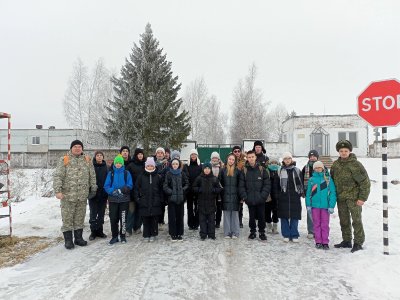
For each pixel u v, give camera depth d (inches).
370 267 197.8
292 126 1262.3
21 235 295.0
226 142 2384.4
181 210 279.0
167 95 917.2
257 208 282.2
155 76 919.7
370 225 320.5
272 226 310.5
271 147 1042.7
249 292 167.5
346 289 170.2
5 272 198.4
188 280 184.1
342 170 247.1
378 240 259.6
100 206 288.5
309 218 283.9
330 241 270.5
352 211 238.2
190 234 303.4
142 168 306.0
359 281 179.9
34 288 173.0
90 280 184.1
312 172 287.6
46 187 595.8
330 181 250.1
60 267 207.2
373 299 157.5
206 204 282.7
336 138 1218.0
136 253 237.9
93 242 272.8
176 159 283.7
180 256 230.2
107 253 238.1
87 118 1478.8
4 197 476.7
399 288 167.5
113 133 919.7
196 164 329.7
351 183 242.1
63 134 1652.3
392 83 220.2
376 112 225.9
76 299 159.2
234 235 288.4
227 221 289.4
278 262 216.5
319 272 196.4
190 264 212.4
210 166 286.2
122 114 903.1
